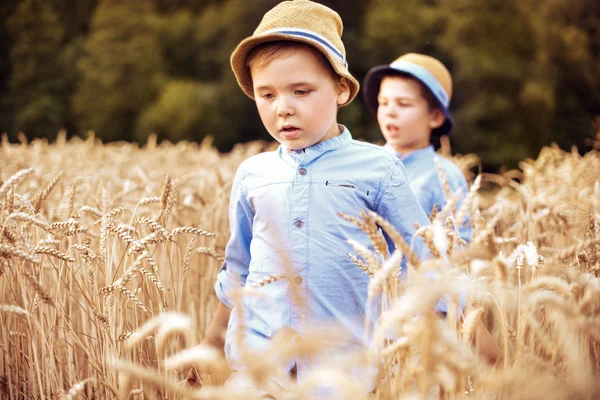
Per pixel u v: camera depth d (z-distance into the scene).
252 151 6.82
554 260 1.83
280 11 2.17
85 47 25.08
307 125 2.12
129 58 24.22
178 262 2.58
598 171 4.54
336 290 2.07
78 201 3.21
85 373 2.42
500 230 3.08
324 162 2.18
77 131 25.64
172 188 2.18
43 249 1.95
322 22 2.18
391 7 21.69
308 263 2.08
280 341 1.26
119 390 2.02
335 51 2.15
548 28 20.30
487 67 19.88
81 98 24.72
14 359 2.24
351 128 20.55
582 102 21.03
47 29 26.50
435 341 1.20
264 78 2.13
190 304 2.79
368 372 1.62
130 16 24.78
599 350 1.81
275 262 2.11
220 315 2.36
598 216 2.32
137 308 2.38
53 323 2.19
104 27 24.83
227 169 5.25
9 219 1.93
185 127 21.81
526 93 19.64
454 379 1.25
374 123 20.94
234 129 22.20
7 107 26.39
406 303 1.14
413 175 3.27
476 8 20.56
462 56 20.19
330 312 2.05
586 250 2.12
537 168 4.68
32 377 2.16
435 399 1.52
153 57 24.28
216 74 23.80
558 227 2.61
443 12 21.20
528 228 2.65
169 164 5.79
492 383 1.24
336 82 2.22
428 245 1.54
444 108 3.46
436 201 3.18
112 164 5.86
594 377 1.59
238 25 22.61
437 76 3.51
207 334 2.35
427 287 1.16
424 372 1.26
